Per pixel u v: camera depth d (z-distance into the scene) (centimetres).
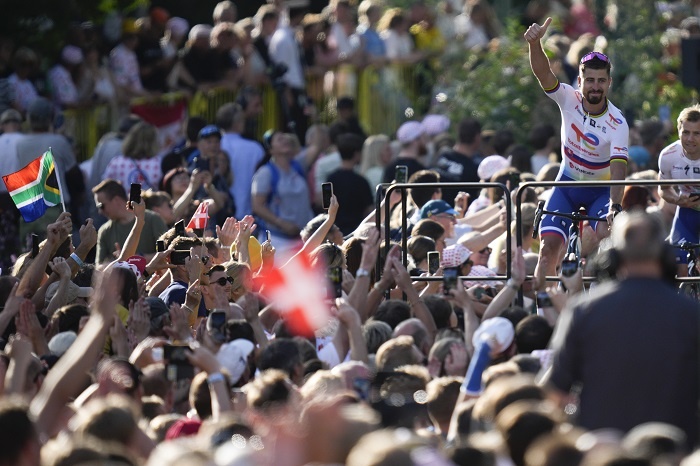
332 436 1409
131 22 5069
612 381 1708
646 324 1705
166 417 1903
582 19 5697
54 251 2670
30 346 1898
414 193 3375
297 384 2039
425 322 2405
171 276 2823
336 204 2806
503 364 1897
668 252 1764
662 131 4366
